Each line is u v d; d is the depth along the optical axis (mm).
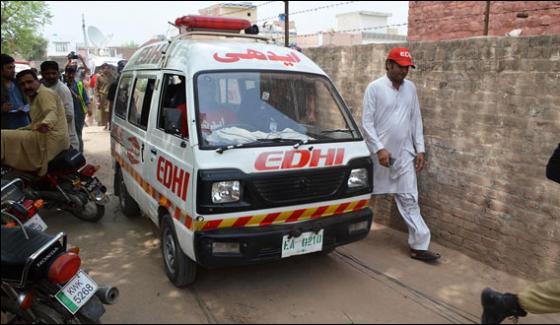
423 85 5059
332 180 3955
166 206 4105
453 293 4047
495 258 4516
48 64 6375
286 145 3834
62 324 3160
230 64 4246
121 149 5719
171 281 4199
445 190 4953
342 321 3596
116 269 4500
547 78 3936
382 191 4898
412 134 4891
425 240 4691
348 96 6203
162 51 4883
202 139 3680
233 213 3568
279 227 3717
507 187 4332
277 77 4387
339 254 4855
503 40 4238
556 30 7023
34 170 5305
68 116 6605
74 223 5797
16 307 3215
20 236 3162
